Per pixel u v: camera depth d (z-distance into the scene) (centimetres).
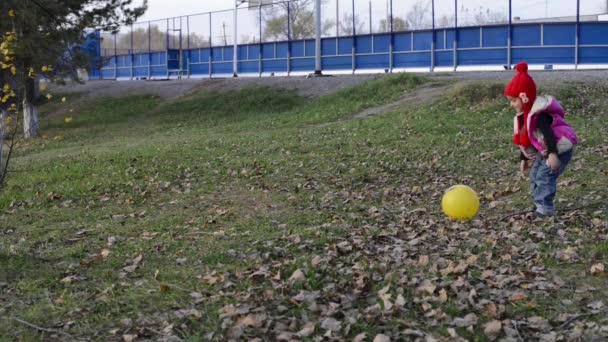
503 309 478
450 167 1141
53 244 717
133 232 764
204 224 790
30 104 2453
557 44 2706
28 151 2027
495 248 641
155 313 489
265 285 542
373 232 720
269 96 2758
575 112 1673
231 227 770
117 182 1126
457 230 723
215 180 1124
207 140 1719
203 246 678
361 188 1018
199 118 2652
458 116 1709
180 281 562
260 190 1017
